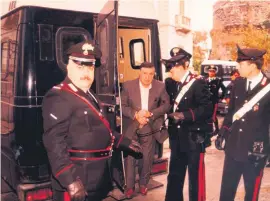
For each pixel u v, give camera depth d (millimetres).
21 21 3119
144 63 3451
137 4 7875
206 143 2959
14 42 3258
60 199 2049
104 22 3105
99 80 3348
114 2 2834
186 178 4254
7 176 3707
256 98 2521
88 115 2006
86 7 5324
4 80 3545
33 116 3133
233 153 2607
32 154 3160
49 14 3215
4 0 4199
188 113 2816
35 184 3184
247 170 2582
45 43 3201
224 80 11461
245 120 2553
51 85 3238
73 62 2023
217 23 21547
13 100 3236
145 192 3654
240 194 3670
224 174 2699
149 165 3594
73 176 1879
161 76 4270
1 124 3654
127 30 4727
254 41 16969
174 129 3004
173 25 11562
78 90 2035
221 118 8547
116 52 2965
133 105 3514
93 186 2062
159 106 3521
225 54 20562
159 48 4246
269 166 4699
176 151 3020
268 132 2549
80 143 1997
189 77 2965
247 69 2549
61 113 1906
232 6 19984
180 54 3023
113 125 3062
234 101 2703
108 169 2236
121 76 4855
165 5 11336
